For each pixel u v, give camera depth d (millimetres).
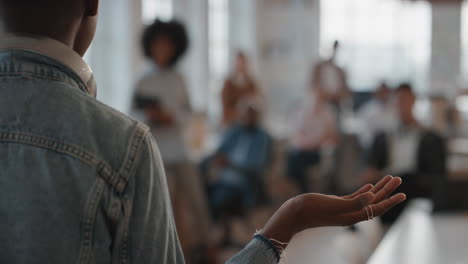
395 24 10328
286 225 831
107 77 5359
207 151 5145
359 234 2533
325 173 5750
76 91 788
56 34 808
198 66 7277
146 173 773
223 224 4613
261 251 818
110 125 775
